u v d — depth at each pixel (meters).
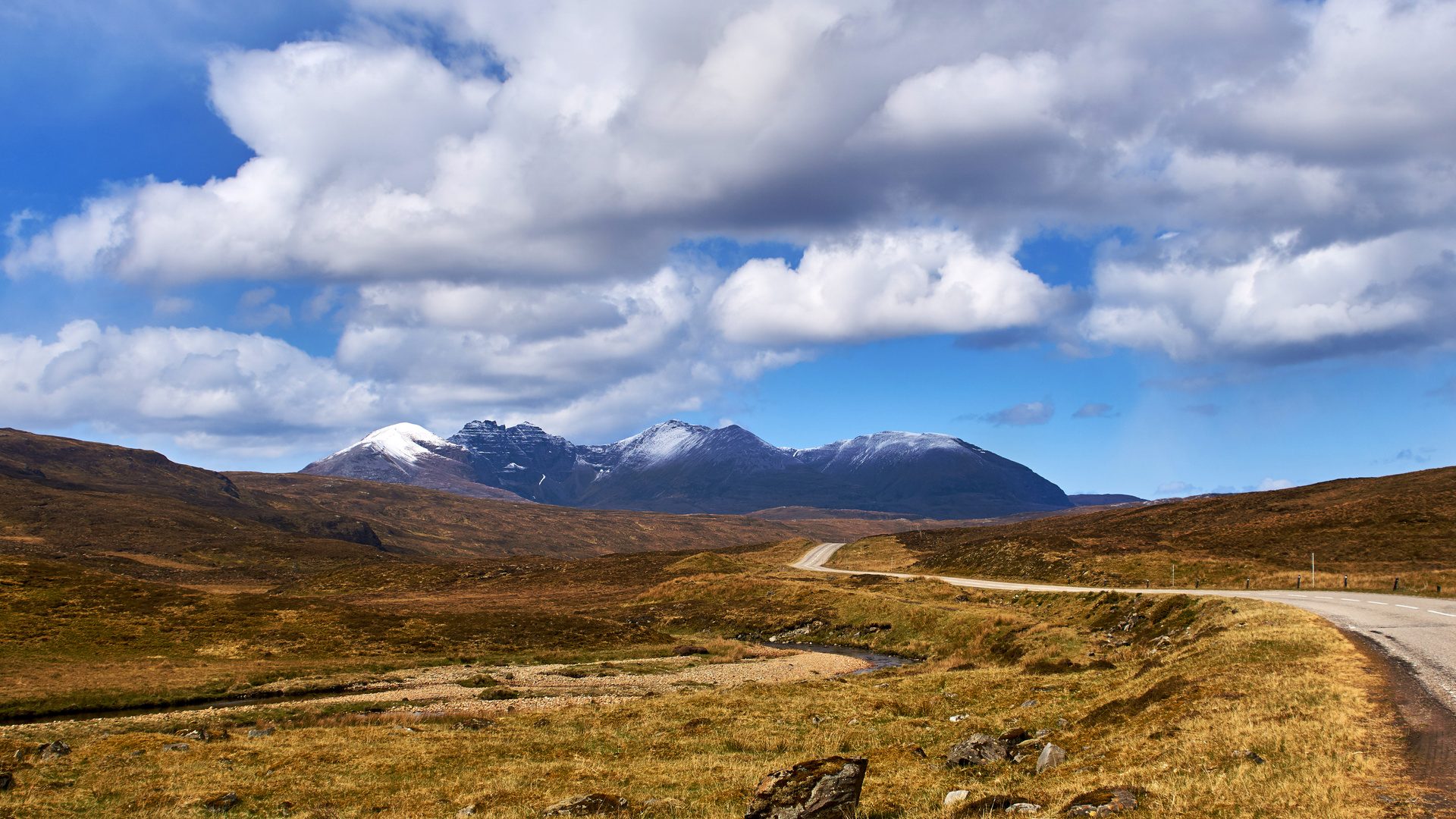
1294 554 96.56
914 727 31.80
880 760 25.03
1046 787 17.83
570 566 163.12
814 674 60.59
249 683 56.66
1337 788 14.09
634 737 33.53
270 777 27.16
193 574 195.88
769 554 184.00
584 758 29.80
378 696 52.53
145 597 78.56
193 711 46.03
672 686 55.00
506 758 30.03
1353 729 17.95
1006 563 120.38
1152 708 25.05
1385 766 15.21
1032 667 48.28
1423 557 85.62
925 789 20.06
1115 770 18.22
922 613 80.00
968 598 89.25
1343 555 92.12
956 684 43.06
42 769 28.36
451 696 51.97
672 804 21.22
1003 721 30.47
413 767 28.50
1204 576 84.31
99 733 37.75
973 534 181.25
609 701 47.16
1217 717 20.94
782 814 16.89
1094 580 93.88
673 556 165.75
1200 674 27.92
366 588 148.25
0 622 65.50
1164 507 165.75
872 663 67.00
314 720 41.56
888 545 175.38
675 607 108.94
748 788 22.50
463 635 80.12
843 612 90.06
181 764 28.94
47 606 70.94
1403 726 17.89
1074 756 21.19
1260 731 18.62
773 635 90.06
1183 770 16.80
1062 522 193.00
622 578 147.38
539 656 73.50
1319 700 21.11
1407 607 44.84
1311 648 29.44
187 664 61.59
